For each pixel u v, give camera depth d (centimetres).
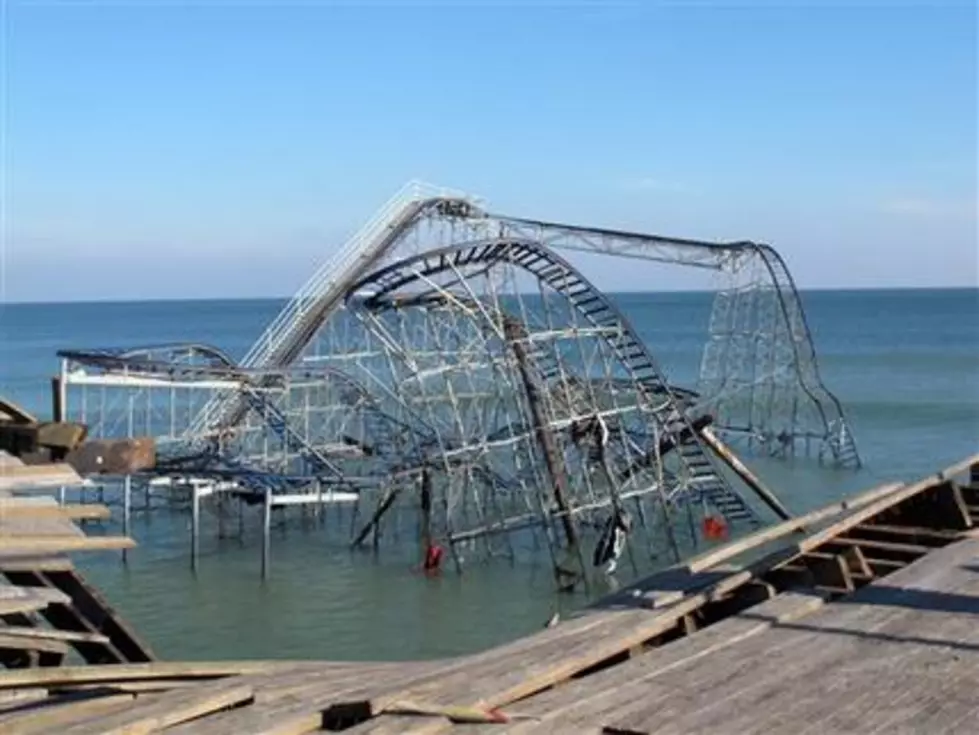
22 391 9625
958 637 998
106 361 3875
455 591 3381
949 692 852
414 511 4741
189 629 2966
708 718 800
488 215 4741
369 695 848
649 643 1083
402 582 3500
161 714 804
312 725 809
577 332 3922
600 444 3888
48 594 939
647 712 815
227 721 806
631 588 1250
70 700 882
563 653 978
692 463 4500
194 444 4903
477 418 5834
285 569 3675
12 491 1055
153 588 3422
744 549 1342
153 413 7981
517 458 4728
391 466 4444
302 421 6300
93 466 1070
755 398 8144
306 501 3903
